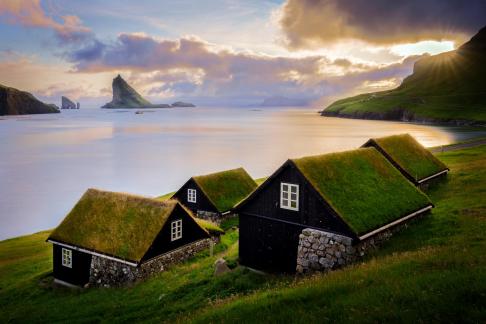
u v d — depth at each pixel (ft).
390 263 66.64
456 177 167.32
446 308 42.73
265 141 622.54
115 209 124.47
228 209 173.17
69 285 120.47
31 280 126.52
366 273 61.93
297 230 94.48
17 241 194.29
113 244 114.62
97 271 116.06
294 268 94.99
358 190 99.09
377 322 43.09
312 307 51.44
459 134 584.81
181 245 124.06
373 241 91.35
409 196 108.37
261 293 66.44
